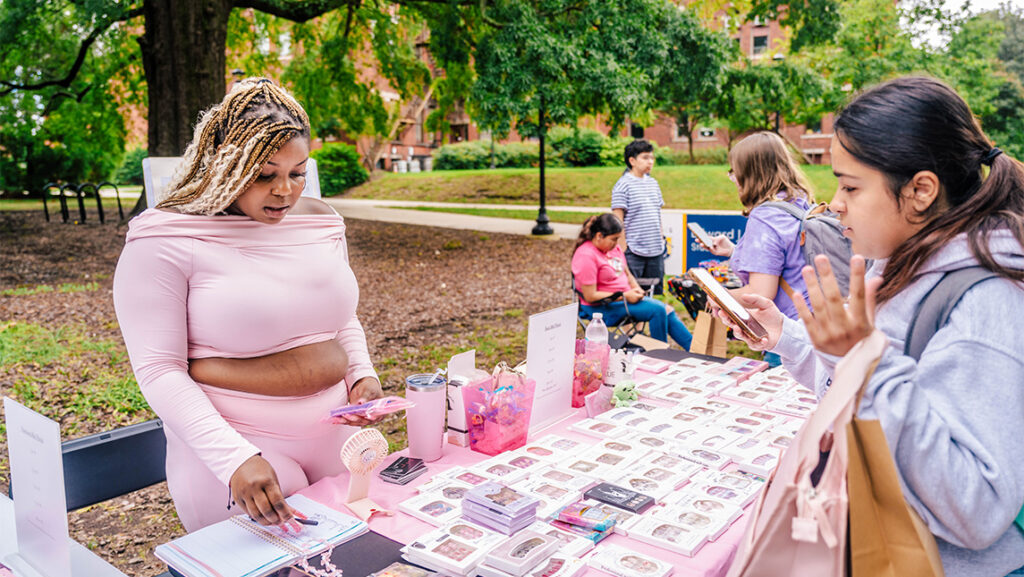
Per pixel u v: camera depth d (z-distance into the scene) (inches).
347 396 81.4
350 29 612.1
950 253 45.6
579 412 103.0
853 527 41.3
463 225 668.7
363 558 60.9
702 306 169.5
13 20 505.0
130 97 641.0
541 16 498.6
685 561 60.5
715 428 91.3
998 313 42.8
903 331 47.3
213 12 442.9
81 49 565.3
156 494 155.7
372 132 681.0
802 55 780.0
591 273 204.4
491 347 266.4
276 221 71.8
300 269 72.6
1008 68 917.2
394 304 346.6
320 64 627.2
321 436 77.8
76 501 84.1
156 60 443.2
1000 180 45.9
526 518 64.6
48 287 376.2
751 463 78.8
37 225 634.8
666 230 238.5
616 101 477.1
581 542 62.1
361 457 68.8
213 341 69.6
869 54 765.3
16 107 653.9
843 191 50.1
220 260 68.6
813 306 41.3
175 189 70.8
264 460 64.1
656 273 252.8
